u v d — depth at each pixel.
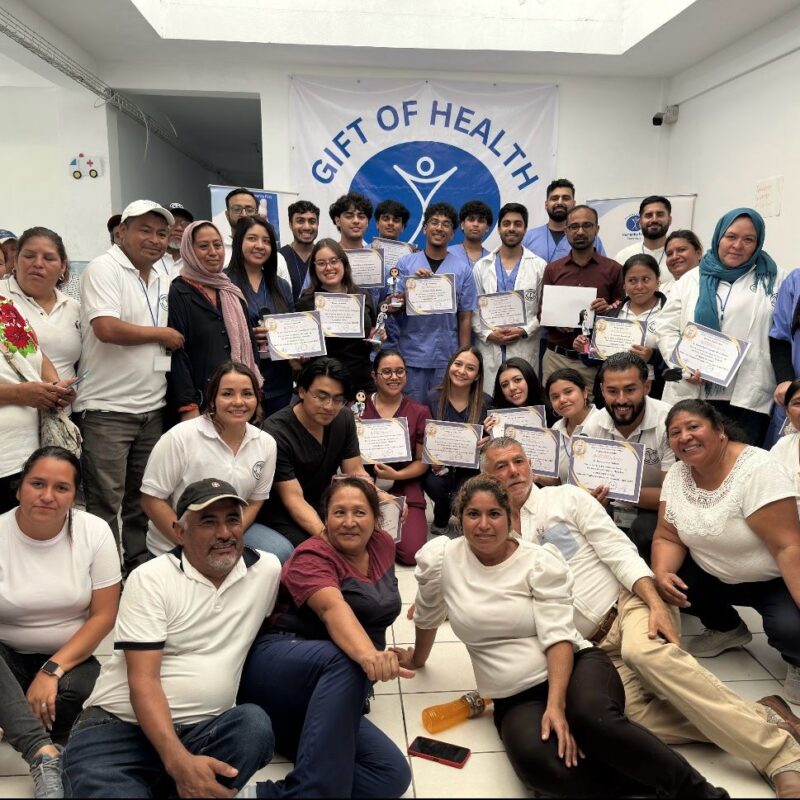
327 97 5.99
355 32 5.39
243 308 3.34
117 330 2.92
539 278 4.46
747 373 3.29
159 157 7.96
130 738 1.82
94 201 6.11
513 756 1.90
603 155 6.27
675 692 1.98
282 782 1.81
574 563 2.41
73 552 2.16
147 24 5.08
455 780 1.97
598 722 1.81
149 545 2.69
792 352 3.17
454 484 3.80
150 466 2.59
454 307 4.16
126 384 3.04
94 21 5.02
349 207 4.22
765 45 4.88
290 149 6.06
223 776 1.75
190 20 5.31
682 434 2.35
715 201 5.58
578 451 2.89
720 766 2.02
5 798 1.88
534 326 4.40
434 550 2.23
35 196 6.32
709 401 3.36
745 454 2.39
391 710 2.32
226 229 5.57
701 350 3.24
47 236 2.88
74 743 1.79
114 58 5.80
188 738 1.84
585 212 4.09
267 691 1.98
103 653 2.64
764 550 2.37
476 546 2.06
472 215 4.51
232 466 2.60
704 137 5.73
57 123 6.20
